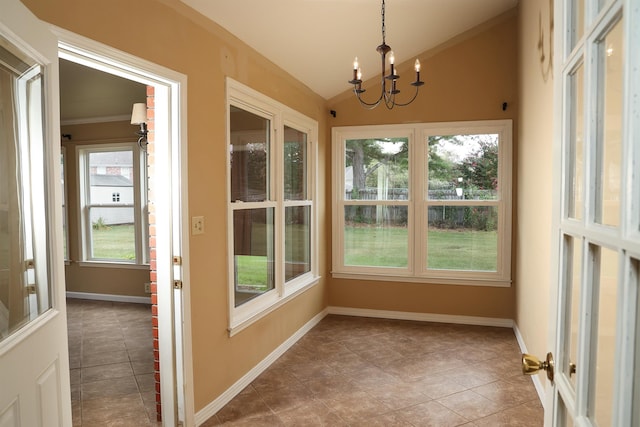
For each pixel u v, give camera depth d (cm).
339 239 488
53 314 143
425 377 321
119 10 196
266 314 340
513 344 390
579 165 92
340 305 493
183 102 239
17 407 118
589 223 78
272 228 362
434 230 462
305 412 271
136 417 270
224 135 282
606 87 73
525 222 365
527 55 355
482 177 447
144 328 454
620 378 60
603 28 70
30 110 138
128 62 202
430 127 452
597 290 77
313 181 445
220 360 279
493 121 434
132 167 560
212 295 271
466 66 439
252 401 287
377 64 427
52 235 145
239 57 300
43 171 144
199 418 256
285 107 370
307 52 354
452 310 458
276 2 271
